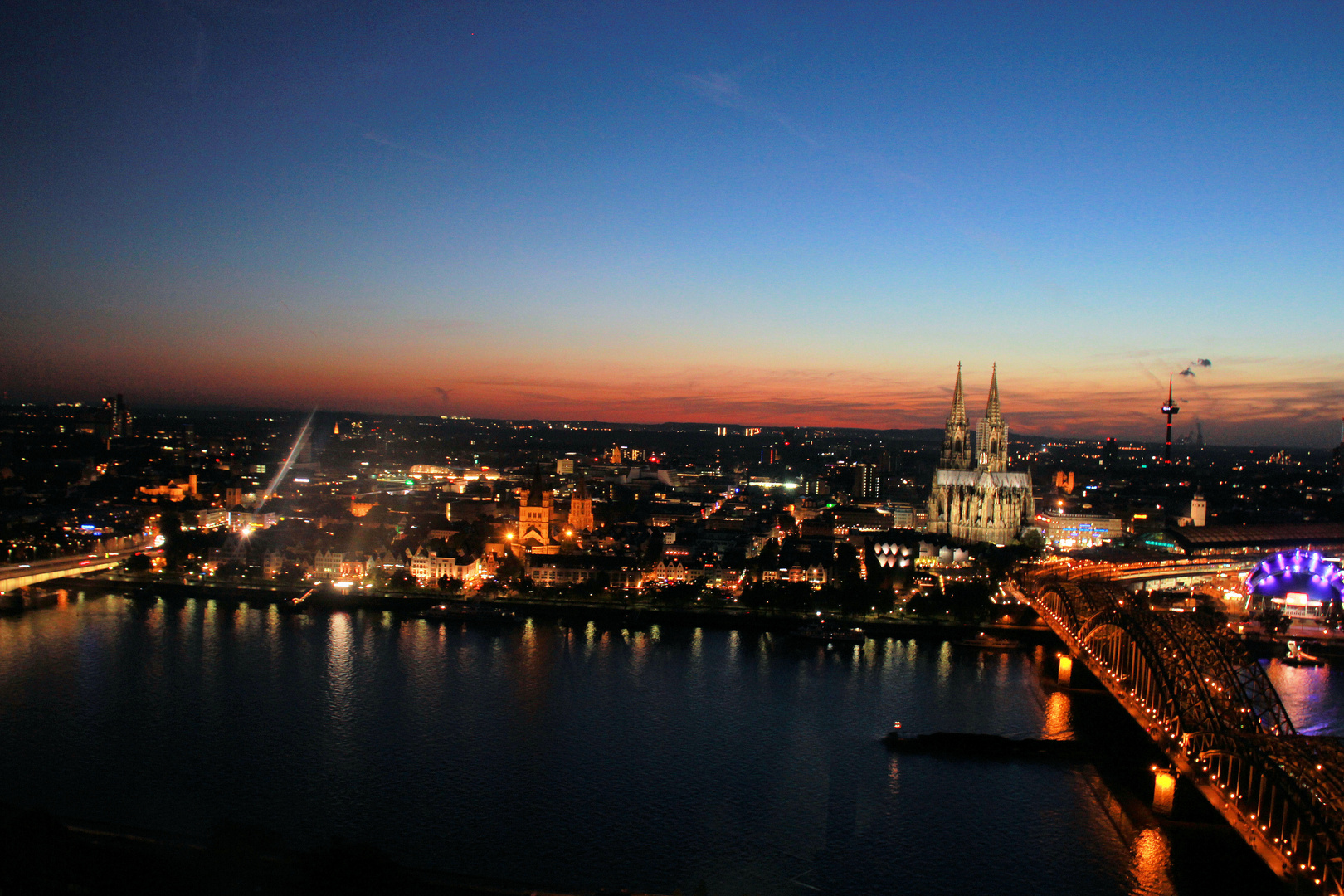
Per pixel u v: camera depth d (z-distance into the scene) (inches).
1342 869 7647.6
